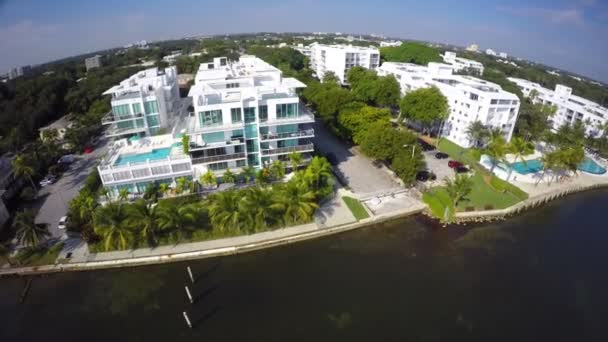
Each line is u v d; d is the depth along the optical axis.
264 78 78.88
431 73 117.44
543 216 63.00
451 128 96.19
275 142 63.88
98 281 46.09
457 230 57.78
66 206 61.44
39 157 73.69
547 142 84.50
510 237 56.50
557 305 43.38
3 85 116.94
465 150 88.88
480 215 61.25
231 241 51.91
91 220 52.12
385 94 108.50
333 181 67.75
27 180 69.31
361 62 150.50
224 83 71.38
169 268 48.06
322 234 54.97
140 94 73.81
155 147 67.19
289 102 61.94
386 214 59.88
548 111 109.69
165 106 83.50
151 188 58.41
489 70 174.38
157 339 37.81
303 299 43.16
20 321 40.69
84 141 87.06
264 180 60.56
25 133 91.56
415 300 43.44
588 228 59.69
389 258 50.88
